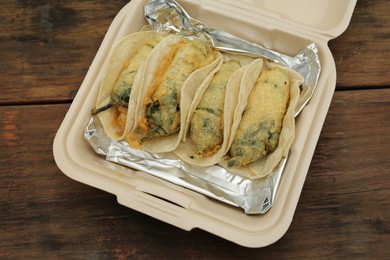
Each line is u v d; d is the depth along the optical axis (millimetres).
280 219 493
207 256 550
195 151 552
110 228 564
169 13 603
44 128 603
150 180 541
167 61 564
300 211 559
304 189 565
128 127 542
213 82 554
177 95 544
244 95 536
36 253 558
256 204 518
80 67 630
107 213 569
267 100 536
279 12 593
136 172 551
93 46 639
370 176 569
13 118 607
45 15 653
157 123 545
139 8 598
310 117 534
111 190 514
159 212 503
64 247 560
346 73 608
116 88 557
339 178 569
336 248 547
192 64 561
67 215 570
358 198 562
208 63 569
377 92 599
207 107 541
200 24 599
